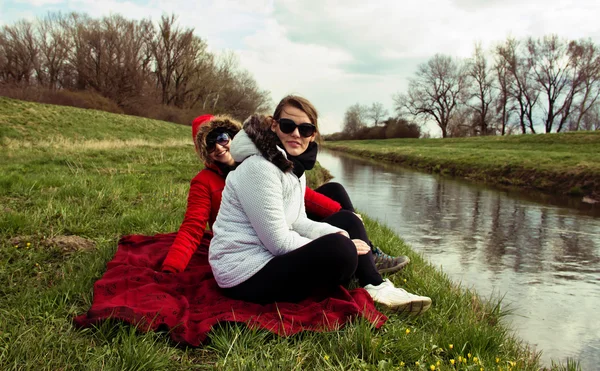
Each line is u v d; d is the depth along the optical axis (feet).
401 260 11.13
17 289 8.99
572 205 34.96
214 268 8.25
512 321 12.46
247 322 7.29
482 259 19.13
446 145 117.80
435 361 7.07
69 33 163.63
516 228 25.90
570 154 58.95
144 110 139.33
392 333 7.64
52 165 32.89
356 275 9.28
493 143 105.09
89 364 6.14
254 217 7.75
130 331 6.92
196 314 7.63
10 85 122.93
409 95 202.28
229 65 181.78
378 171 68.23
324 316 7.58
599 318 12.81
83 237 13.35
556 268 17.94
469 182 52.03
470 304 11.10
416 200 36.83
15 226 13.29
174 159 39.45
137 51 151.64
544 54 148.25
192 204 9.95
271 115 8.53
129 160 38.27
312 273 7.77
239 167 8.09
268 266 7.87
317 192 12.00
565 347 10.84
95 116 93.35
